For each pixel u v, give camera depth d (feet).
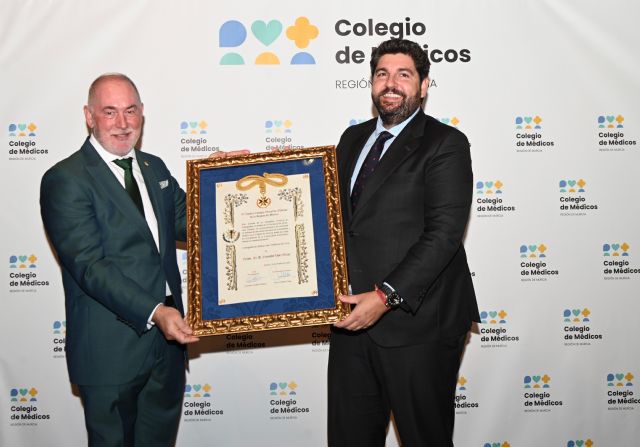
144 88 10.12
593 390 10.30
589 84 10.34
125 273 7.67
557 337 10.32
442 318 7.63
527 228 10.30
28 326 10.06
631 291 10.33
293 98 10.25
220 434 10.23
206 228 7.85
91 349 7.68
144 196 8.21
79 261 7.51
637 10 10.37
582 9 10.35
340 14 10.27
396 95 7.84
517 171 10.31
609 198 10.34
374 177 7.73
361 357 8.07
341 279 7.52
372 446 8.18
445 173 7.54
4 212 10.03
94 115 7.94
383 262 7.59
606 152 10.36
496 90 10.30
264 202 7.91
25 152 10.03
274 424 10.27
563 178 10.34
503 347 10.32
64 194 7.64
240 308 7.52
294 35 10.24
